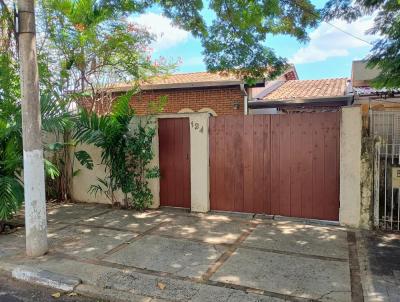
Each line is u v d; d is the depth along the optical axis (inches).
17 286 171.3
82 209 306.8
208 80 466.9
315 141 256.7
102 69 395.9
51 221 270.7
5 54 324.8
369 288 157.5
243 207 281.0
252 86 436.8
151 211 295.7
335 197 253.3
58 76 365.1
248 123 275.0
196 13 321.4
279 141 267.0
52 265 185.5
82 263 188.1
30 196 195.6
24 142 193.6
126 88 470.0
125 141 292.2
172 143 298.4
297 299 148.5
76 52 362.6
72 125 281.4
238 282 164.4
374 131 239.9
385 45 256.1
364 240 219.3
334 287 158.2
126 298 153.6
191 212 288.5
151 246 213.0
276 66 364.5
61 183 338.0
